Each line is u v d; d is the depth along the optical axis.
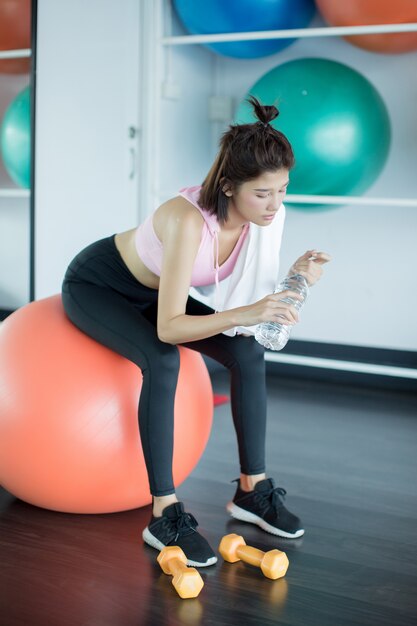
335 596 1.59
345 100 3.15
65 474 1.82
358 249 3.64
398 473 2.35
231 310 1.60
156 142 3.41
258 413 1.88
